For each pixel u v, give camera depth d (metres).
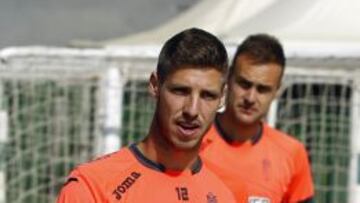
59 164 17.72
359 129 15.93
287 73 16.05
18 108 17.91
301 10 17.94
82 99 17.39
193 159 7.09
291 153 11.51
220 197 7.32
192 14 20.31
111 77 16.77
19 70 17.72
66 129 17.61
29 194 17.88
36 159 17.84
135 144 7.14
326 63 16.02
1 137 17.88
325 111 16.11
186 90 6.58
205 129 6.75
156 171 7.01
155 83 6.85
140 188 6.89
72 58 17.31
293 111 16.14
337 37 16.98
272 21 17.91
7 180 17.94
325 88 16.09
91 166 6.91
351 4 17.89
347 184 16.05
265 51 10.59
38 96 17.80
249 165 11.12
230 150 11.10
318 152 16.16
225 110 11.06
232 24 18.48
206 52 6.54
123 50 16.81
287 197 11.71
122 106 16.84
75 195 6.68
